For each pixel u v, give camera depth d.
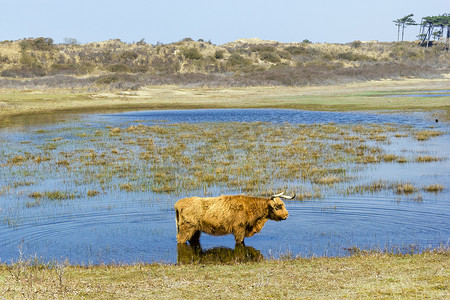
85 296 8.32
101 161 25.23
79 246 12.53
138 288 8.75
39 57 110.25
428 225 13.80
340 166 23.12
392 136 32.59
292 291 8.36
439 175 20.83
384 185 18.89
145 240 12.97
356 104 54.97
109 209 16.22
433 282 8.55
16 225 14.52
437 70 99.38
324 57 116.94
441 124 38.03
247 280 9.12
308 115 47.12
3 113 49.91
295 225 13.95
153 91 70.19
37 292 8.48
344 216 14.81
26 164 24.84
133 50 121.31
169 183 20.12
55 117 47.78
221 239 13.06
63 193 18.64
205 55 117.00
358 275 9.17
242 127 38.94
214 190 18.70
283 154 26.31
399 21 173.88
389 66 96.25
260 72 85.94
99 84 74.00
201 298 8.16
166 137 33.91
